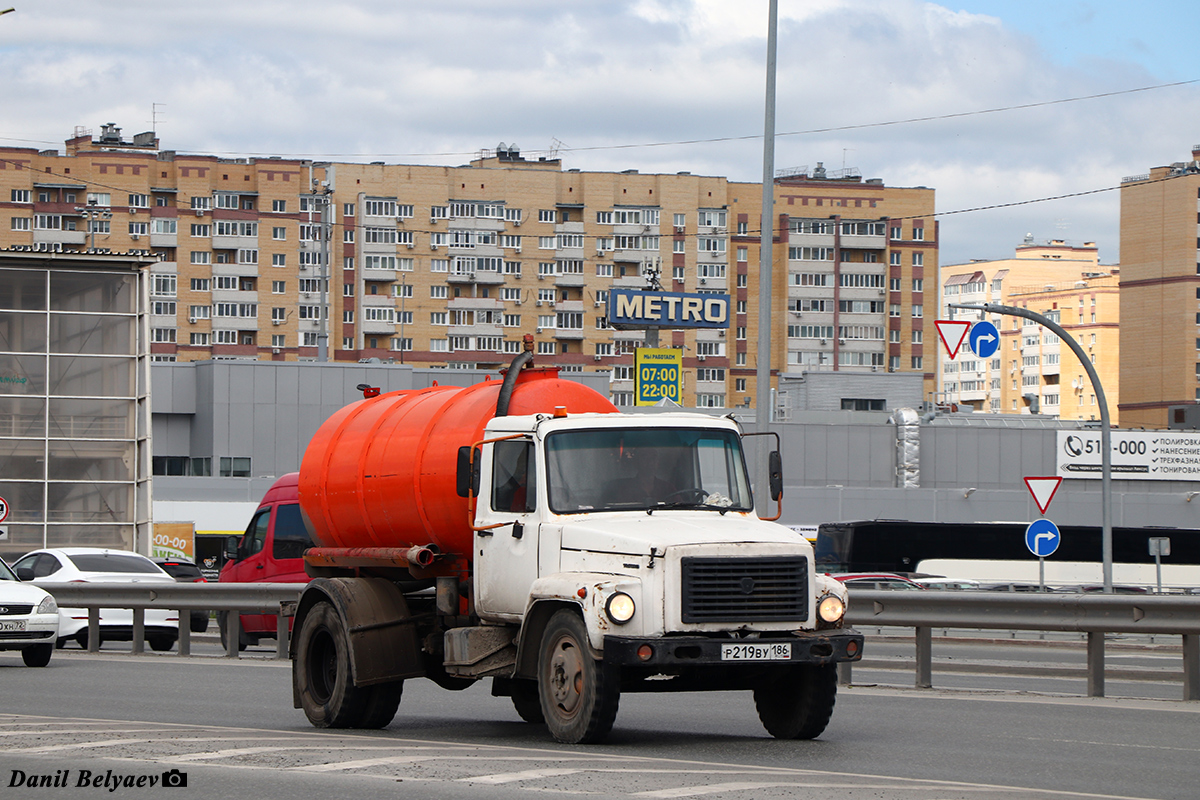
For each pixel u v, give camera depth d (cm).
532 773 1608
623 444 2116
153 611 4772
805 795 1443
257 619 4816
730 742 2042
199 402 13300
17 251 7444
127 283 7675
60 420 7512
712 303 12812
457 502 2247
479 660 2147
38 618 3709
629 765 1692
